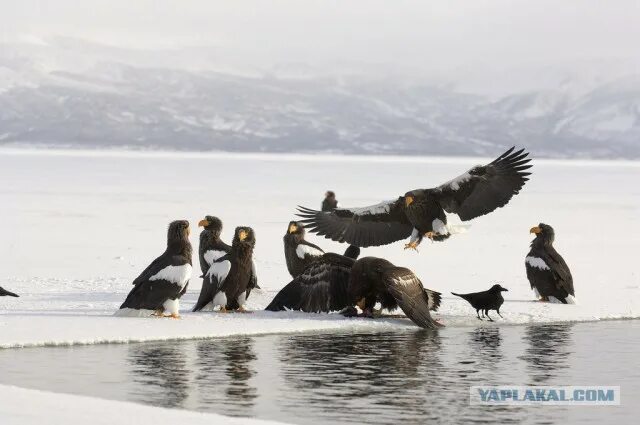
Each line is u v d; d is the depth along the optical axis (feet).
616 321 56.03
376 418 35.17
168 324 50.65
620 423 35.14
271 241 97.45
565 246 98.99
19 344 45.44
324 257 56.54
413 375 41.55
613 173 365.20
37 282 67.97
